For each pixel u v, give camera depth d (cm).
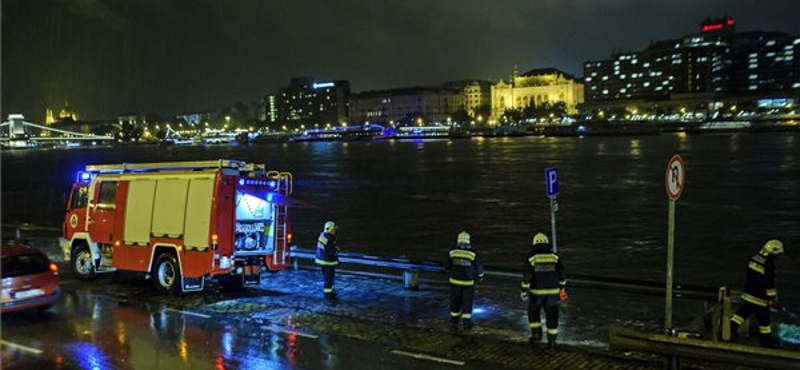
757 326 1145
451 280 1212
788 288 2008
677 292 1191
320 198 5538
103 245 1659
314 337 1145
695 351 862
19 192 7056
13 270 1251
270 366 980
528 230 3506
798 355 800
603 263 2573
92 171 1691
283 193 1560
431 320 1261
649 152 11025
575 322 1234
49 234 2702
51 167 12962
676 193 1007
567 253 2809
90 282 1694
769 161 8050
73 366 985
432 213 4359
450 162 10344
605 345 1080
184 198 1476
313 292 1542
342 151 16888
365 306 1388
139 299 1480
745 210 4050
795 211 3941
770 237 3100
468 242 1220
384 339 1130
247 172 1508
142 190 1557
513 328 1197
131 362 1003
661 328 1172
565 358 1011
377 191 6084
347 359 1013
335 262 1470
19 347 1089
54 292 1302
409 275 1575
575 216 3997
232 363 995
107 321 1270
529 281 1085
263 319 1281
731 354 838
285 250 1561
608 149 12481
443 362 995
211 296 1508
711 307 1178
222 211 1433
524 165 9012
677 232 3306
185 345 1098
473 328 1199
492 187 6125
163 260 1513
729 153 9856
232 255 1449
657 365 972
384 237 3419
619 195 5112
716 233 3247
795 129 18812
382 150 16462
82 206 1703
